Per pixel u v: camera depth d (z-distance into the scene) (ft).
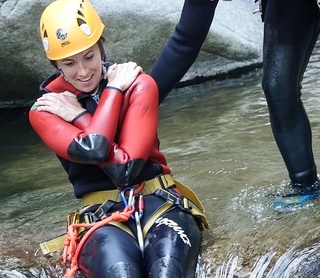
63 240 11.13
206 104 22.71
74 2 10.88
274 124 12.55
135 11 24.07
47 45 10.80
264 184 13.69
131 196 10.60
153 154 11.23
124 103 10.99
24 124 23.30
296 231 11.43
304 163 12.60
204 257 10.83
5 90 24.73
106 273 9.27
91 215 10.73
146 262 9.75
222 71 26.32
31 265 11.57
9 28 22.86
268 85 12.17
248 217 12.17
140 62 24.88
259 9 12.40
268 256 10.75
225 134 18.72
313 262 10.47
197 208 11.68
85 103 11.22
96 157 10.27
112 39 24.06
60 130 10.71
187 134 19.31
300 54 12.05
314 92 21.48
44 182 16.72
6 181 17.19
